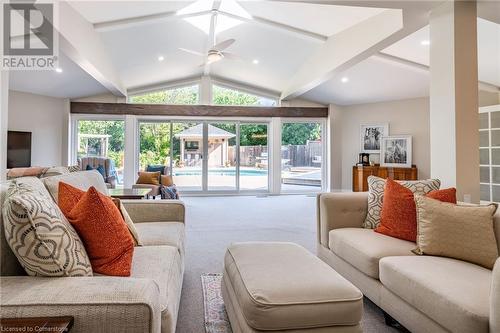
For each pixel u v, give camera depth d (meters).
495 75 5.52
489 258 1.69
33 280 1.04
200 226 4.57
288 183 8.42
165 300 1.26
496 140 5.05
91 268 1.25
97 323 0.90
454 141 2.79
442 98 2.92
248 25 5.15
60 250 1.10
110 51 5.73
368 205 2.65
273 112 8.12
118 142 7.89
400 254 1.97
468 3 2.83
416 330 1.60
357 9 3.99
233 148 8.31
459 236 1.80
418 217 2.04
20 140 6.52
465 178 2.78
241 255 1.83
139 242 1.90
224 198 7.57
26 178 1.44
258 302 1.35
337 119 8.16
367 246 2.10
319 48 5.64
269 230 4.34
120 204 1.88
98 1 3.96
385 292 1.87
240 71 7.33
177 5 4.41
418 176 7.22
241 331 1.48
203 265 2.91
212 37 5.01
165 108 7.81
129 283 1.04
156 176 6.46
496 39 4.20
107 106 7.57
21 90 6.71
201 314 2.01
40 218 1.09
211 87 8.04
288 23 4.86
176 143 8.12
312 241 3.78
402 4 2.92
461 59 2.80
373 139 7.74
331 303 1.38
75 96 7.39
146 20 4.71
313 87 6.51
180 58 6.54
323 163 8.44
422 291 1.53
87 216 1.32
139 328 0.92
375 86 6.82
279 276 1.52
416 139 7.28
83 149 7.77
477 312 1.25
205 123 8.20
